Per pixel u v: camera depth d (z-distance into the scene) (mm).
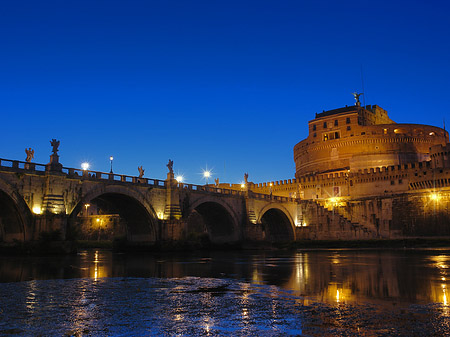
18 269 30797
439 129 128375
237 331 11875
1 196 46469
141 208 62500
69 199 51531
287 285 21562
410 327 12109
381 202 98500
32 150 49906
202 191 72938
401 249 72750
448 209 87375
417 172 97312
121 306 15711
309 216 101500
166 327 12383
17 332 11867
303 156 139875
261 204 88562
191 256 53688
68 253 47812
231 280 24078
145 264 37312
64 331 11977
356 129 125438
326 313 14141
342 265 34844
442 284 21375
